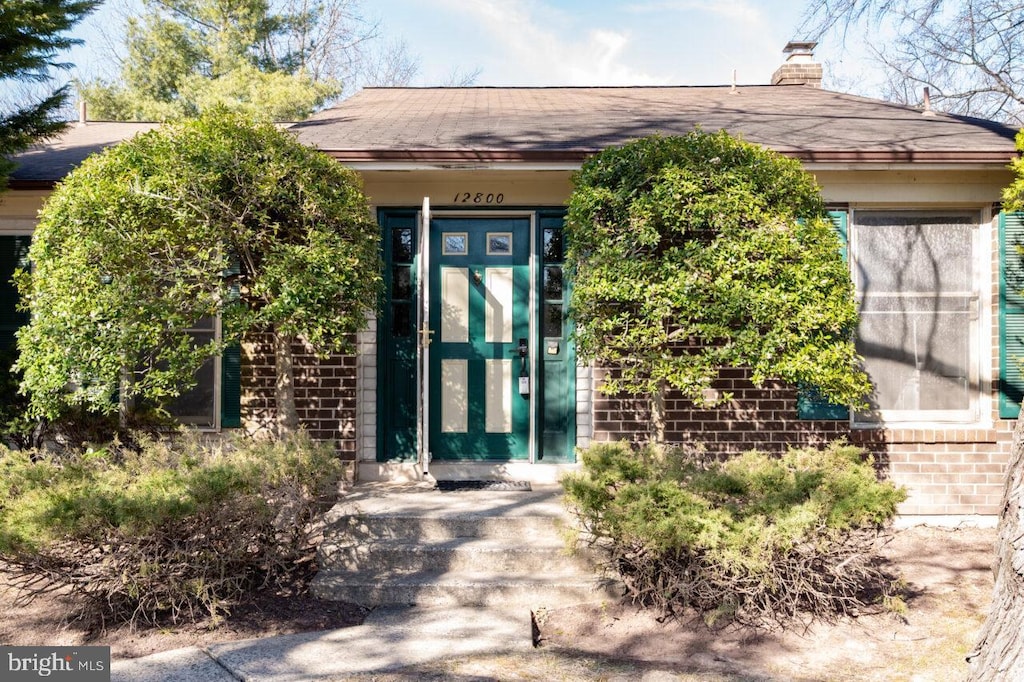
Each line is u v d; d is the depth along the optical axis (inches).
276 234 237.1
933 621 191.3
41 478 185.5
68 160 302.4
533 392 287.9
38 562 169.3
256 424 279.1
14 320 290.0
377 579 203.3
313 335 223.1
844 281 231.5
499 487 271.4
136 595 167.5
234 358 281.7
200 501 175.2
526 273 294.7
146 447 218.5
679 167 229.0
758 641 178.2
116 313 216.2
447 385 294.7
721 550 178.2
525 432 293.6
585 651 171.2
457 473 287.6
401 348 292.5
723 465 232.5
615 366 281.0
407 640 172.4
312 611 191.3
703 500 182.9
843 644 177.5
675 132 290.7
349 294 228.7
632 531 178.1
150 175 222.1
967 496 275.3
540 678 152.0
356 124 314.8
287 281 221.5
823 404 275.1
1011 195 254.1
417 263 291.6
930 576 225.0
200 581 172.4
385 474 285.4
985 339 280.7
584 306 237.0
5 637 173.3
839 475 188.7
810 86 457.7
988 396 279.7
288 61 889.5
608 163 237.9
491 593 198.7
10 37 273.3
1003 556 126.0
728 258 223.6
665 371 228.8
